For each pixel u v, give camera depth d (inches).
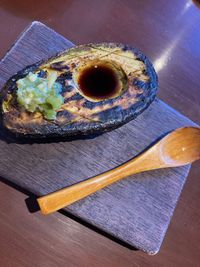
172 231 7.1
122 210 6.7
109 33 8.5
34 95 6.1
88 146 7.0
